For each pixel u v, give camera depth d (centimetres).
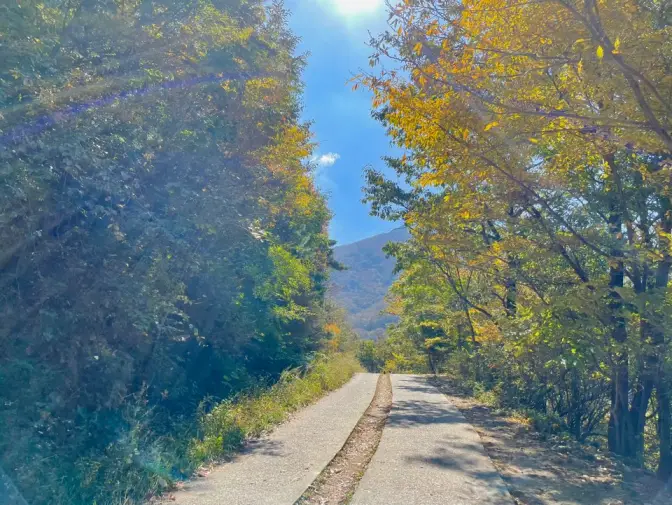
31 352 645
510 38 759
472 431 1190
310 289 2358
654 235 931
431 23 780
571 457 973
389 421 1324
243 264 1216
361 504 630
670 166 784
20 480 552
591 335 899
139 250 762
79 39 814
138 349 843
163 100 935
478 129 816
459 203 988
